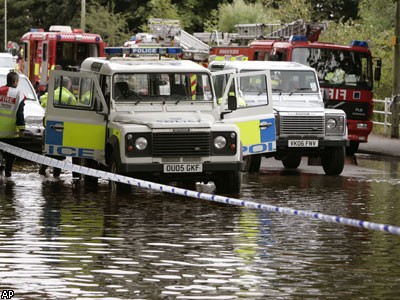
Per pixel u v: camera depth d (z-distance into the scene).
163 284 18.64
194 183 35.19
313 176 39.22
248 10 101.25
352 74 52.22
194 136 31.12
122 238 23.53
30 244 22.59
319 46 52.00
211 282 18.86
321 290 18.31
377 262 21.08
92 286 18.42
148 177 31.34
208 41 67.38
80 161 34.91
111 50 35.81
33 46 76.56
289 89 41.50
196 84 33.22
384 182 37.16
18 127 35.16
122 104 32.59
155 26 67.81
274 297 17.72
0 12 150.62
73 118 32.81
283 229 25.22
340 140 39.78
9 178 36.09
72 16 132.88
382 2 78.12
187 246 22.61
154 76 32.97
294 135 39.62
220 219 26.72
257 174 39.69
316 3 102.06
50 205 29.05
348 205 30.08
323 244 23.14
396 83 59.50
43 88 74.00
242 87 40.25
